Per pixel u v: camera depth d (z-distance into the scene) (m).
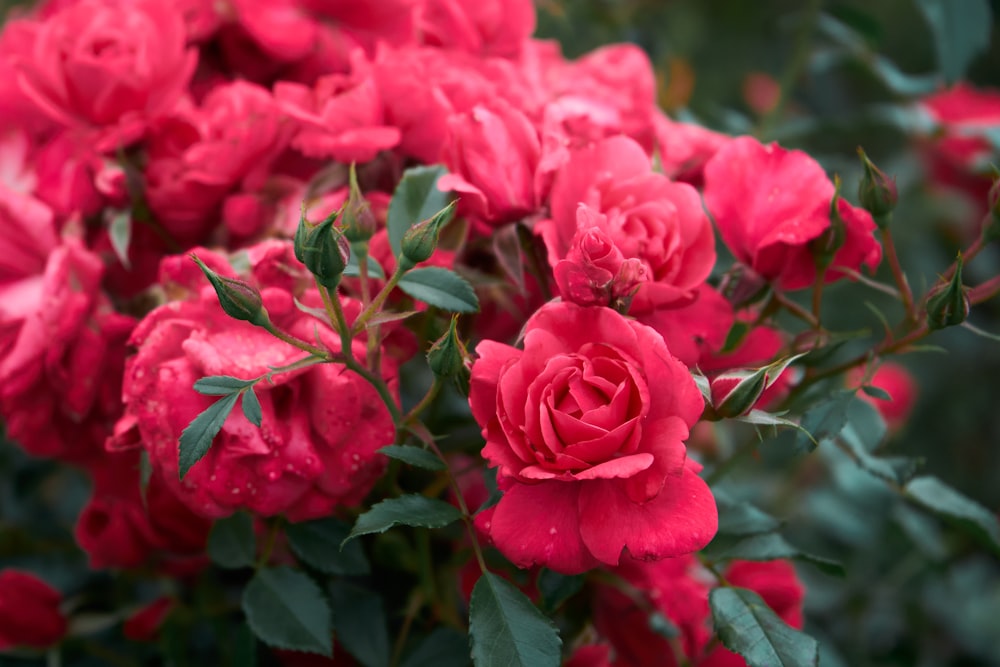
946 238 0.93
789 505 0.77
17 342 0.44
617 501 0.37
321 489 0.41
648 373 0.37
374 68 0.45
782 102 0.72
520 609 0.38
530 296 0.44
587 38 0.79
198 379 0.38
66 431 0.47
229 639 0.50
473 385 0.38
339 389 0.39
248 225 0.46
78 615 0.53
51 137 0.50
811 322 0.43
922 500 0.48
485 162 0.41
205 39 0.50
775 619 0.40
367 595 0.45
